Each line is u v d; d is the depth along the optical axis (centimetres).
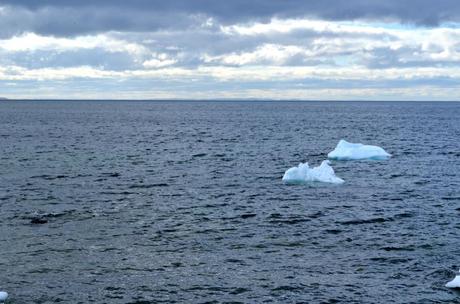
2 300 2214
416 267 2634
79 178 5247
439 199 4281
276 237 3150
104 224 3416
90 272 2550
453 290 2353
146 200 4191
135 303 2223
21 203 4003
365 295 2302
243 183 5025
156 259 2741
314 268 2622
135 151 7875
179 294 2309
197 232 3253
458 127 14288
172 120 18475
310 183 5009
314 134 11656
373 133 11969
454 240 3098
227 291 2344
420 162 6594
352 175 5488
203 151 7944
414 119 19650
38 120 16888
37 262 2670
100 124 15212
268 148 8438
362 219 3584
